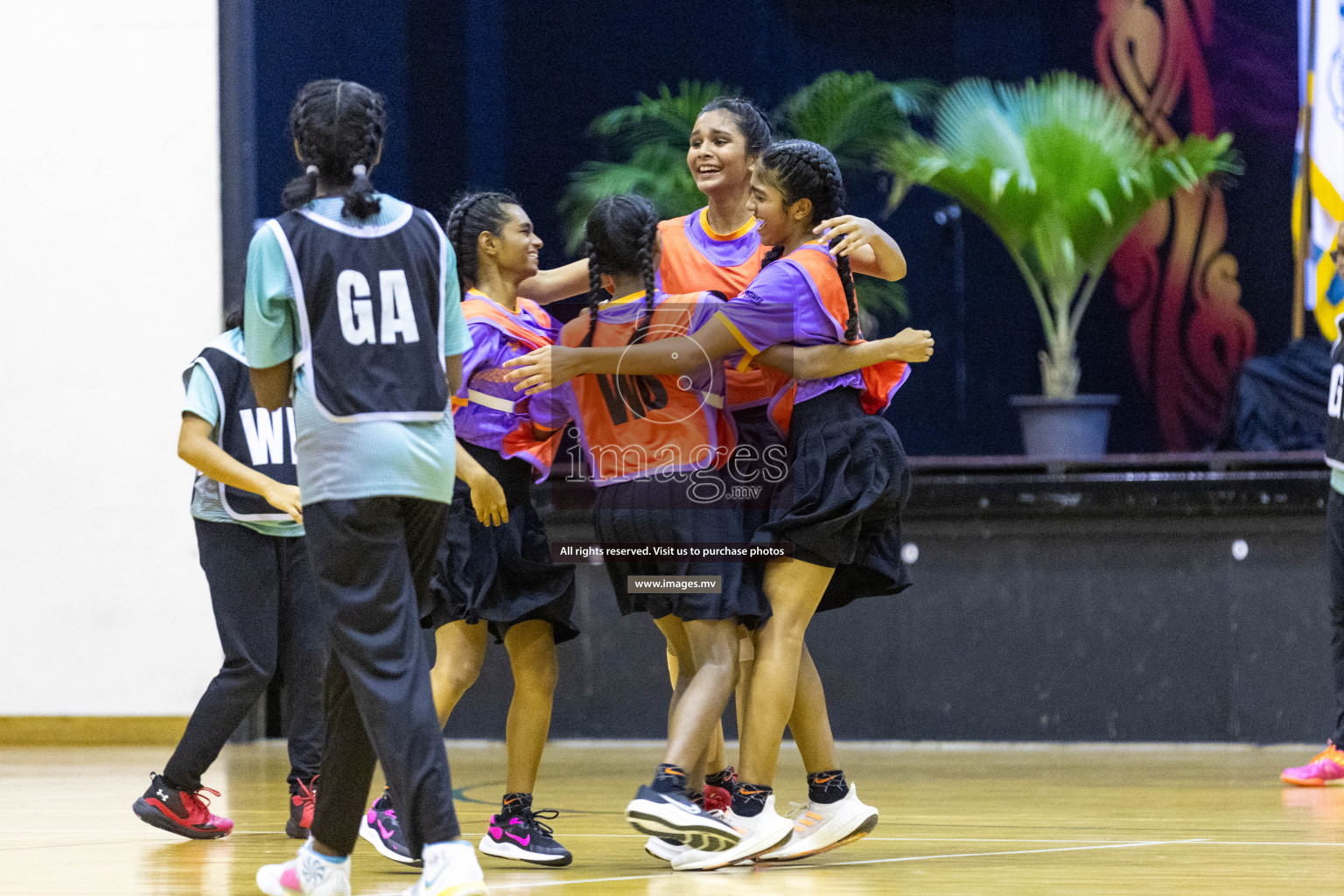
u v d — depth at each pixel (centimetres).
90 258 1209
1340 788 835
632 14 1780
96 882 527
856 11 1772
